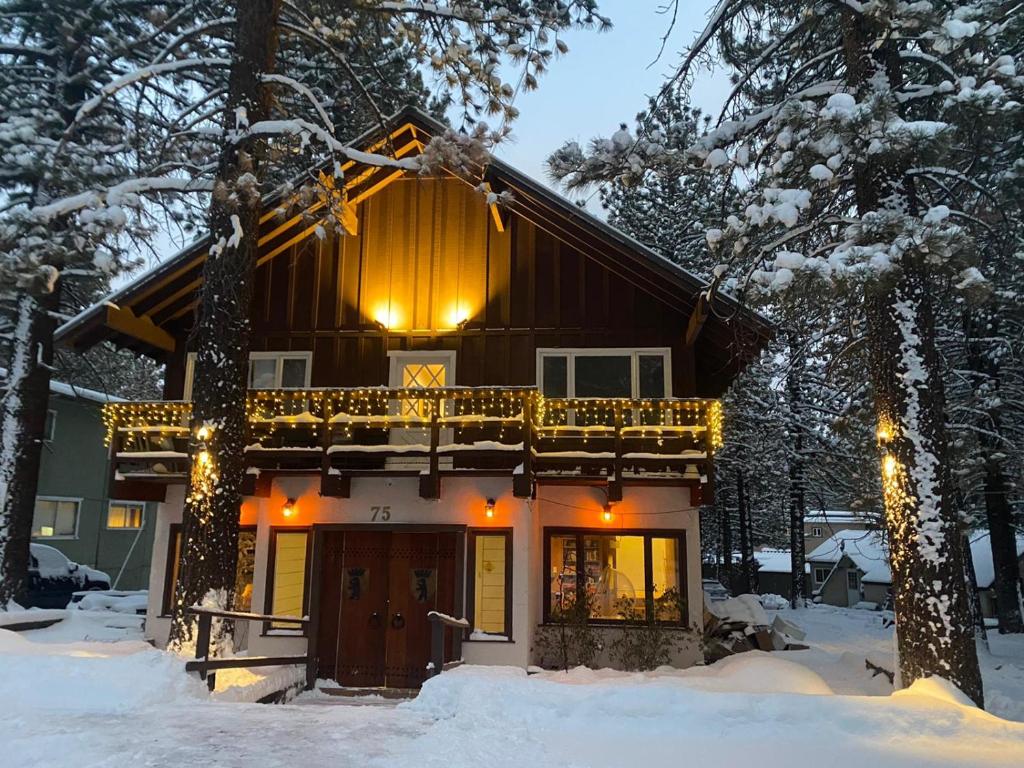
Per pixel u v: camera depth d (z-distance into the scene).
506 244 13.71
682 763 5.35
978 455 15.41
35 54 14.78
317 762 5.19
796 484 27.20
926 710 6.34
